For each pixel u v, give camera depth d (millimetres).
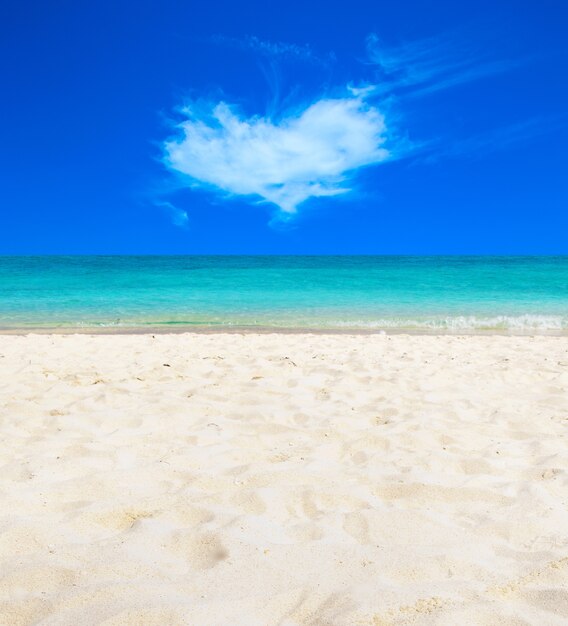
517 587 2049
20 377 5637
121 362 6566
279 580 2049
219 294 17391
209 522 2525
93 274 23562
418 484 3012
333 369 6121
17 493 2820
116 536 2406
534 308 14062
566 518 2670
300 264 29609
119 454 3490
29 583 2025
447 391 5238
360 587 1996
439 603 1912
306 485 2980
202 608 1861
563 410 4672
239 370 6070
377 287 19344
